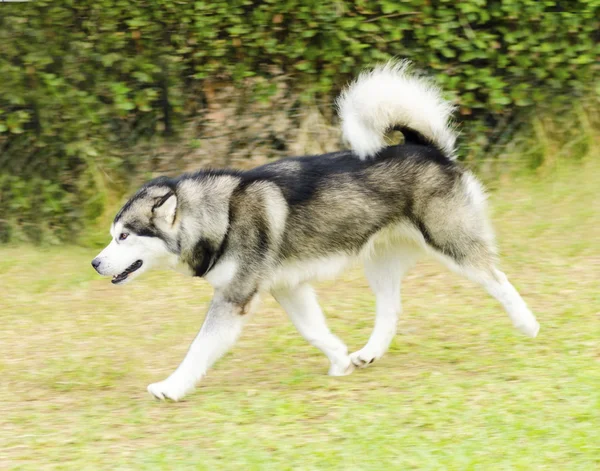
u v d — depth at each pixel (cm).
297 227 783
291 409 709
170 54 1230
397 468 590
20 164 1241
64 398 793
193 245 770
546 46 1279
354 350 893
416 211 804
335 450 623
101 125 1238
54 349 941
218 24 1219
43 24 1198
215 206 767
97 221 1252
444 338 902
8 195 1246
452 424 661
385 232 813
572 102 1341
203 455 629
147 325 1003
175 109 1248
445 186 802
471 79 1271
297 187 786
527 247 1133
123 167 1266
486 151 1324
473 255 810
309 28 1221
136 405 757
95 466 619
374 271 841
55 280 1138
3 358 918
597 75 1341
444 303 1002
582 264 1073
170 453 635
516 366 786
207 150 1272
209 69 1236
